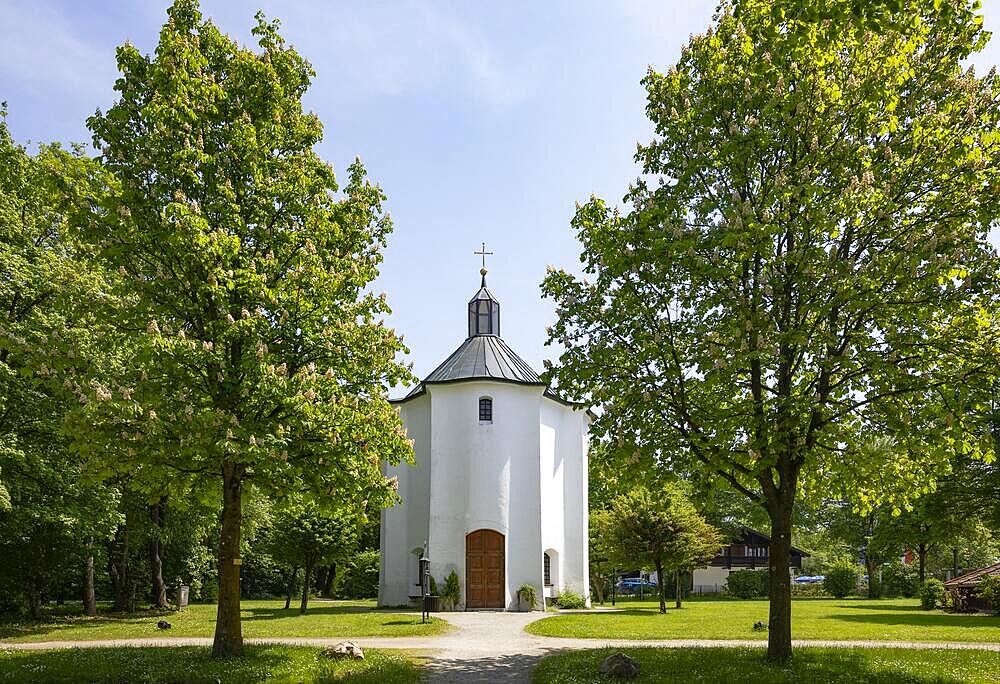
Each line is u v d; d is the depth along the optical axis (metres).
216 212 16.22
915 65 15.48
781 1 11.44
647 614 31.12
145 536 34.09
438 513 34.22
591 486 53.78
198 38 17.08
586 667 15.71
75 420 14.77
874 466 15.84
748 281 16.16
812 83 15.19
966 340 14.57
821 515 70.25
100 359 18.80
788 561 15.84
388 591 36.66
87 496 23.70
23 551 29.56
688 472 16.59
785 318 15.25
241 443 14.33
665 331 15.76
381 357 16.81
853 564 65.94
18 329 20.95
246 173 16.64
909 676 14.07
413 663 17.16
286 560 32.66
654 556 33.38
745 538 69.00
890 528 34.75
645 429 15.88
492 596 33.19
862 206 14.44
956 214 14.42
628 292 16.27
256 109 17.23
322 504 16.67
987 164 14.47
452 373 36.00
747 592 53.69
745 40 15.85
